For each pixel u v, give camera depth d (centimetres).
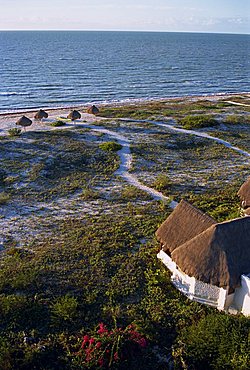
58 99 8075
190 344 1432
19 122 4688
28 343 1472
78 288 1809
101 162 3691
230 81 11400
